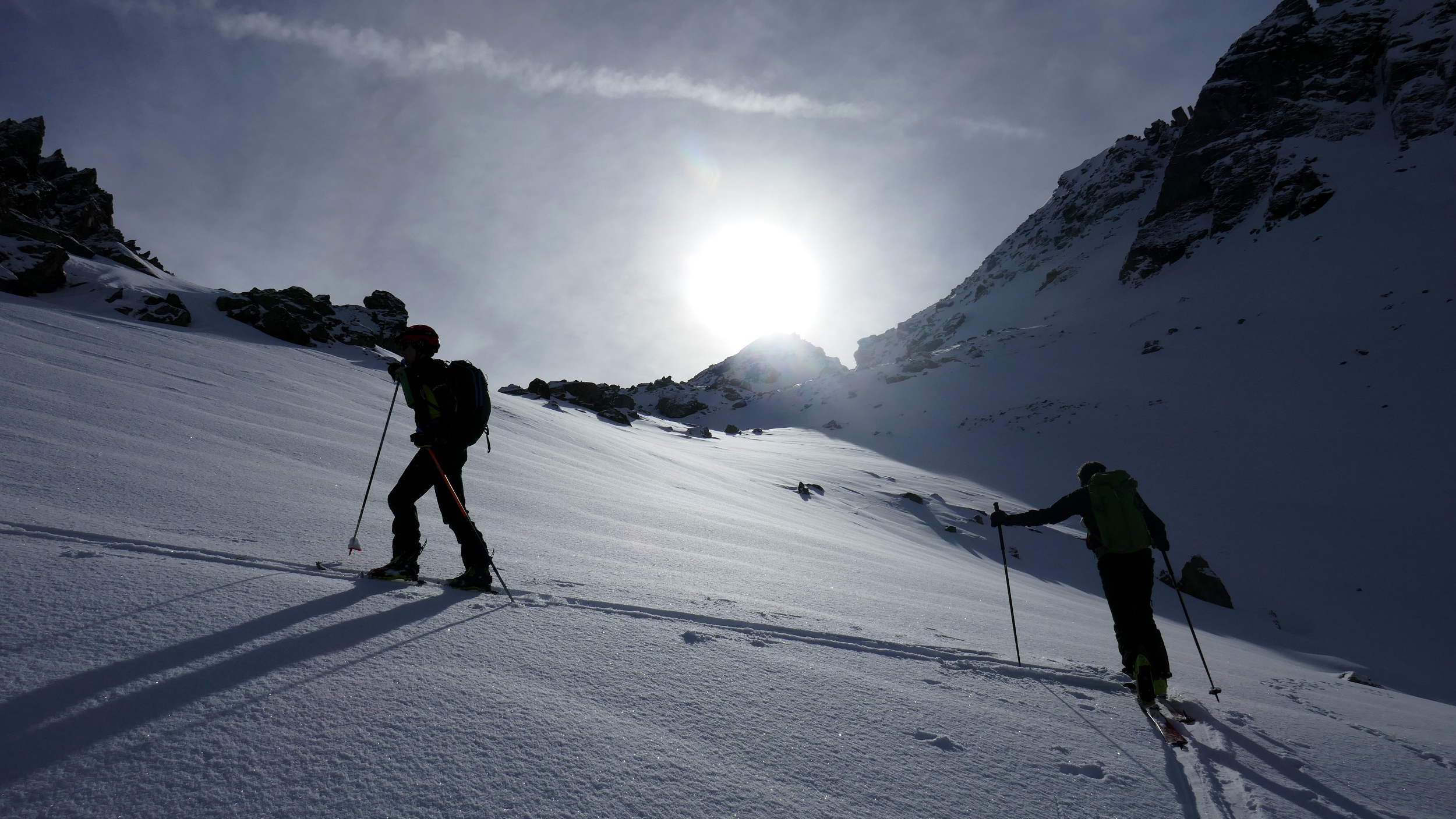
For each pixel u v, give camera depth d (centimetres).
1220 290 7475
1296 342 5634
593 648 274
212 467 586
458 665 233
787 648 325
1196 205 9638
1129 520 391
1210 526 3209
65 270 2464
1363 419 4200
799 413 9088
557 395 6794
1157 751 277
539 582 389
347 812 147
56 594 227
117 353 1257
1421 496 3234
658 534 827
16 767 142
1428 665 1859
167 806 140
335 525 465
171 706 175
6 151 2964
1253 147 9369
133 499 405
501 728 193
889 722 250
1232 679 534
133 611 227
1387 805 250
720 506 1641
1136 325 7625
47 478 407
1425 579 2491
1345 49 9788
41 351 1020
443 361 362
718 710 234
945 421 6650
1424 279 5659
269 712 181
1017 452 5278
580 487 1157
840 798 189
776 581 621
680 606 375
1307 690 542
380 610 279
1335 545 2866
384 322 3878
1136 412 5394
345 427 1217
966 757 233
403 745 176
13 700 163
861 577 867
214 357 1633
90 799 138
